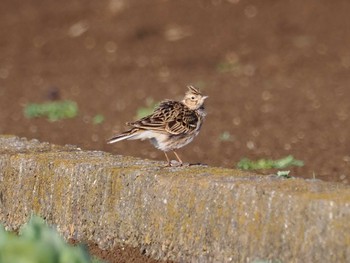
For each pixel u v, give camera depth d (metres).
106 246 10.67
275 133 18.31
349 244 8.45
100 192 10.71
